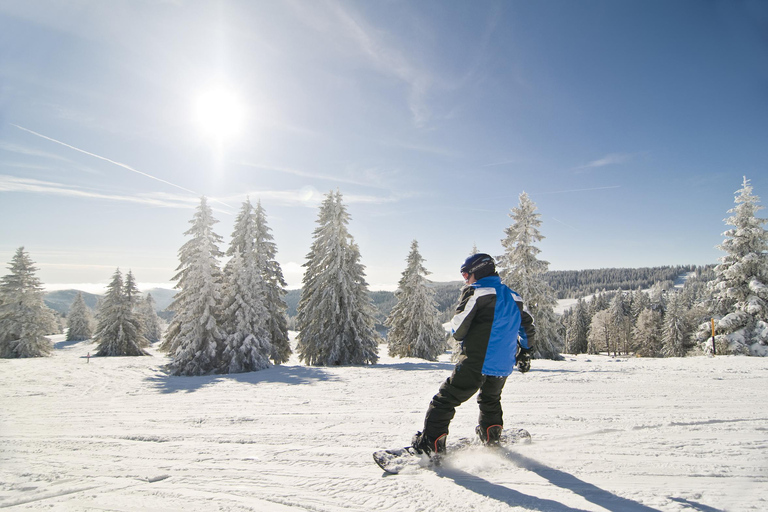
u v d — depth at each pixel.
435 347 25.84
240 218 22.00
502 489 1.93
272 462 2.55
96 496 2.03
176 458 2.74
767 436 2.80
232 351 14.25
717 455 2.37
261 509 1.82
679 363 10.48
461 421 3.58
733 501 1.70
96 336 32.44
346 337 18.59
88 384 9.41
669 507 1.65
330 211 20.81
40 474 2.43
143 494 2.05
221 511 1.81
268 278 21.88
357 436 3.21
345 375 10.18
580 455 2.44
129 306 33.28
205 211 17.33
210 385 8.64
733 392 5.02
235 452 2.83
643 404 4.25
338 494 1.95
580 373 8.10
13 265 29.86
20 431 3.82
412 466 2.31
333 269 19.45
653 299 67.12
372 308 20.28
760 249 20.44
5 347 28.98
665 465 2.21
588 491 1.87
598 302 79.25
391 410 4.53
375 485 2.05
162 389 8.08
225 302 15.41
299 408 4.84
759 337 19.44
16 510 1.86
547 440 2.81
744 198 20.94
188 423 4.04
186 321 14.81
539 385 6.14
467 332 2.44
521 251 23.06
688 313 42.59
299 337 20.06
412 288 26.77
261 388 7.67
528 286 22.75
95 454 2.91
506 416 3.73
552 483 1.99
